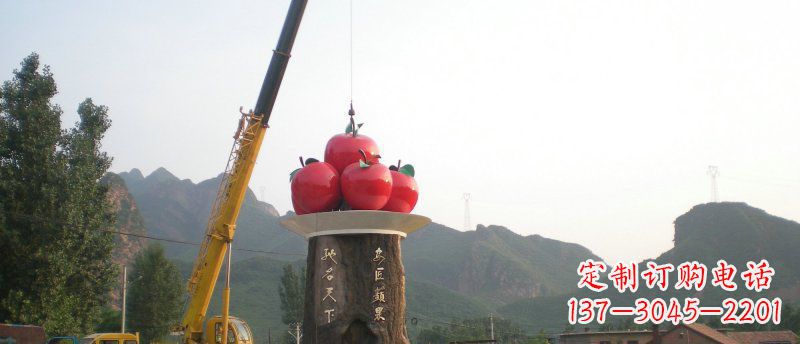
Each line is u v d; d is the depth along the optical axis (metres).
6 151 32.72
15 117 33.28
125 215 171.38
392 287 13.66
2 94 33.72
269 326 105.75
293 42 22.11
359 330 13.56
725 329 54.62
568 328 82.62
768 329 70.50
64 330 32.47
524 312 141.25
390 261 13.75
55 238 32.00
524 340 85.88
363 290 13.54
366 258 13.66
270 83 22.70
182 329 25.72
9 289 31.67
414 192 14.13
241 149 23.75
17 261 31.61
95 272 34.28
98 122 36.16
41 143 32.84
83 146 34.22
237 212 24.19
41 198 32.34
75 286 33.53
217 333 25.39
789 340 53.72
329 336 13.27
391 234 13.88
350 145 14.20
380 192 13.62
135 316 54.78
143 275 55.81
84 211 33.84
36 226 31.69
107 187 35.69
